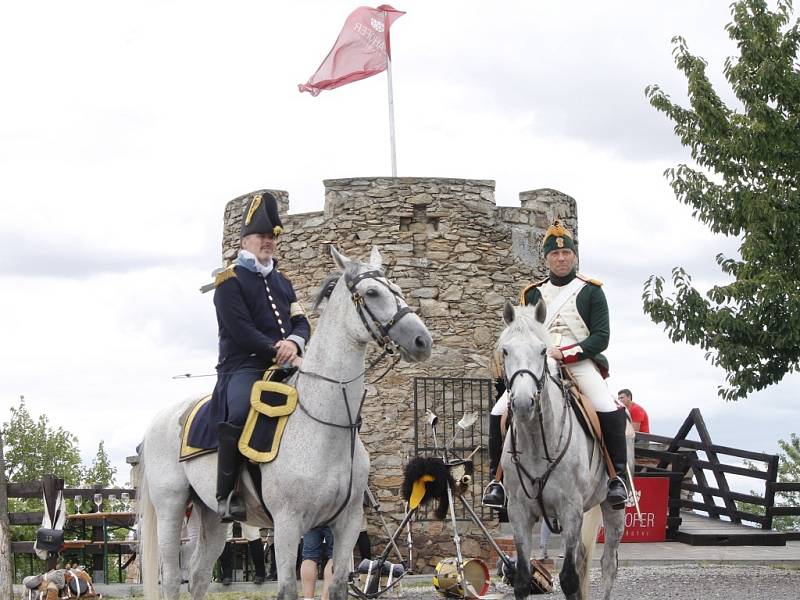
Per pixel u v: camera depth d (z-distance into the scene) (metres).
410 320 7.64
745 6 16.83
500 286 19.62
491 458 9.69
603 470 9.70
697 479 21.92
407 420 18.94
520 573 9.12
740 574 15.28
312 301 8.20
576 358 9.65
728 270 17.30
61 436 41.12
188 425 8.73
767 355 16.30
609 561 10.28
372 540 18.58
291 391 8.01
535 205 20.27
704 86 17.25
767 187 16.73
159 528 9.05
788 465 34.94
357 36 20.83
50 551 12.93
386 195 19.39
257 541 15.32
